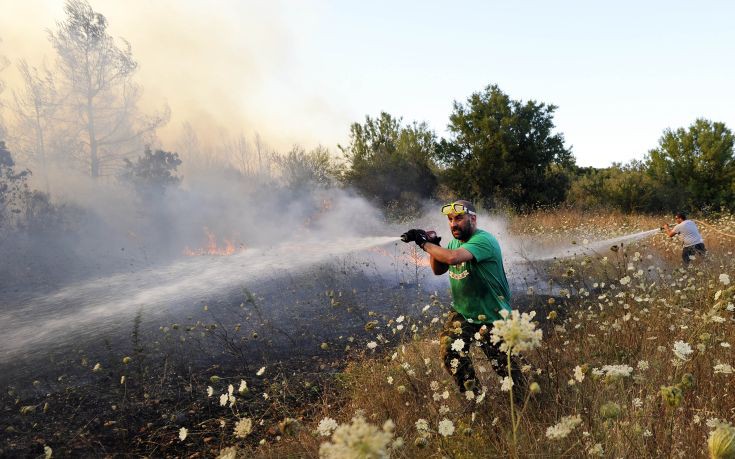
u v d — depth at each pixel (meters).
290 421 2.10
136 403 3.95
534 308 6.17
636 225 14.70
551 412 2.86
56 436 3.40
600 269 7.09
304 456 2.91
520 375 3.13
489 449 2.59
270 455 2.98
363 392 3.84
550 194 20.41
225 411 3.87
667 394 1.74
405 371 3.45
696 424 2.57
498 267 3.36
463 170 21.14
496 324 1.59
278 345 5.43
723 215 17.98
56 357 4.95
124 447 3.31
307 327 6.02
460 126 21.36
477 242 3.31
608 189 20.70
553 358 3.38
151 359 4.93
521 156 20.91
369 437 1.11
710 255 7.97
